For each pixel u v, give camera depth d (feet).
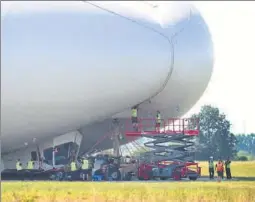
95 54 166.71
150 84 174.29
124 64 168.96
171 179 173.37
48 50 164.14
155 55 171.83
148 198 113.70
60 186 138.92
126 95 174.09
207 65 184.75
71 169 178.40
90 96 170.91
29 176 183.01
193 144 179.11
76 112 174.29
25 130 176.14
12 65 163.02
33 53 163.63
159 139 179.42
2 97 165.68
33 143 184.14
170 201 111.96
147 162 174.40
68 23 166.30
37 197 114.73
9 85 164.45
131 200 112.47
